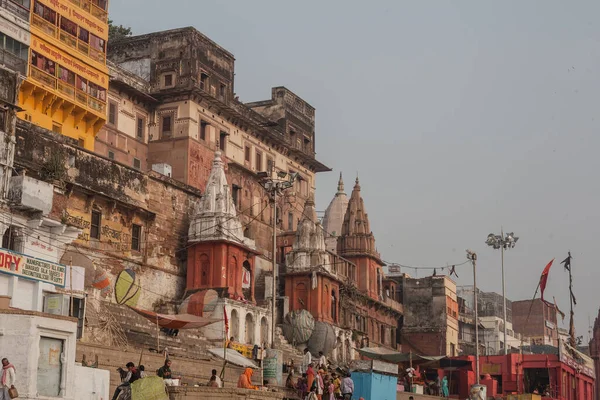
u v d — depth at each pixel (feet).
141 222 169.99
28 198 115.24
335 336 195.31
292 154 235.20
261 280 204.95
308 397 123.75
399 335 267.18
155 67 198.70
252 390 106.42
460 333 289.12
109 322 133.28
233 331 172.04
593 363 291.17
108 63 184.44
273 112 233.76
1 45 150.30
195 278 176.35
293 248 206.18
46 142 146.82
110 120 185.06
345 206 292.20
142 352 118.62
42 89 158.30
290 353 183.52
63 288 110.42
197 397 100.78
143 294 168.04
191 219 181.57
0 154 117.91
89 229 156.15
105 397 98.78
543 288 239.30
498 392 211.61
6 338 86.58
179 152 193.77
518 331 352.69
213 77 204.44
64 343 90.43
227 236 177.68
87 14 171.22
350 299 223.92
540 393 209.46
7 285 102.53
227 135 207.92
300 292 203.10
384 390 144.56
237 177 206.80
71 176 151.94
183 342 155.43
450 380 208.23
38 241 116.37
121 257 163.02
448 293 271.69
